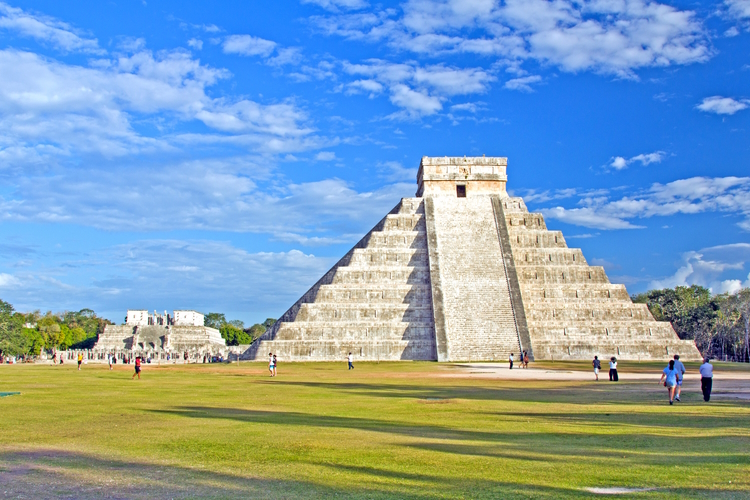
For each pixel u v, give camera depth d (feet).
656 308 587.68
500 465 57.16
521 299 351.25
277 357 352.28
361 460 59.72
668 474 52.60
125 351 475.31
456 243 377.91
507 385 163.43
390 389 149.89
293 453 63.26
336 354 353.10
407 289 370.53
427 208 395.75
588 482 50.44
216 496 47.39
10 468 56.85
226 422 87.10
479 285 357.82
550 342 351.05
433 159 407.03
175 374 227.81
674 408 102.27
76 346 652.89
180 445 68.08
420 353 352.49
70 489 49.44
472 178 404.98
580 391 141.28
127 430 79.25
